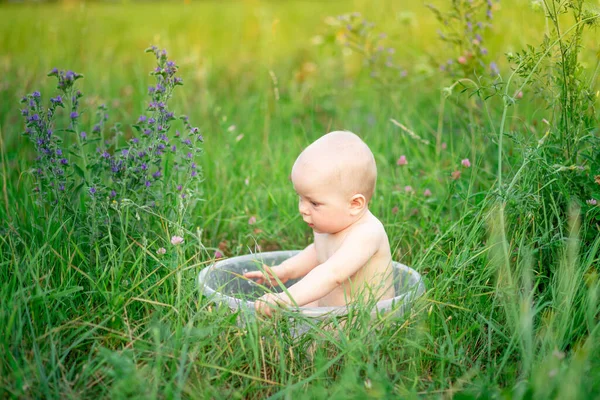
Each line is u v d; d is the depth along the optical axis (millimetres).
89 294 2229
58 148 2533
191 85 5082
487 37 3779
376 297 2348
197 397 1783
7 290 2088
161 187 2654
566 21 3537
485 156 3135
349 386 1732
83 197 2773
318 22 8773
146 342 1968
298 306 2146
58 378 1865
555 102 2572
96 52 5949
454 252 2322
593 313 2057
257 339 1932
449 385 1856
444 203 2951
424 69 3750
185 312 2100
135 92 4898
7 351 1878
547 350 1967
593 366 1811
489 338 1993
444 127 3924
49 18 7508
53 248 2373
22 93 4535
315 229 2373
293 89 5012
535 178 2428
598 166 2387
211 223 3162
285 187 3359
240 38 7184
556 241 2250
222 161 3543
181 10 9992
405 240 2898
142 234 2473
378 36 4117
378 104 4574
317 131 4223
